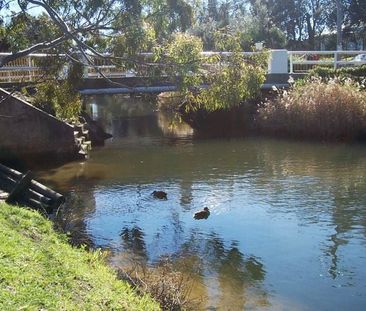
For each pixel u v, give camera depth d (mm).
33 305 4617
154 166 15609
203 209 10844
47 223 8242
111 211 10977
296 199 11578
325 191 12164
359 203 11133
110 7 10023
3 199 10516
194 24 10430
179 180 13711
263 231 9625
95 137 21094
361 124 19312
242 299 6973
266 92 23109
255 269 7988
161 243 9133
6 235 6512
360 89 21203
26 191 10766
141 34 9961
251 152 17469
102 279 6023
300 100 20250
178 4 10008
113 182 13648
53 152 16359
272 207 11039
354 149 17484
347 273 7781
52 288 5160
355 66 26109
